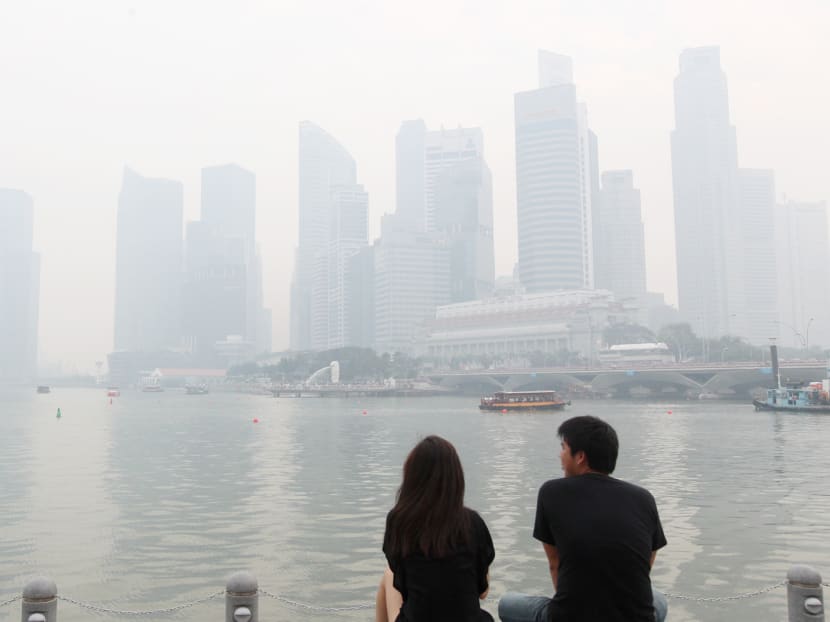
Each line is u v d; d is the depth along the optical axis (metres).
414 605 6.18
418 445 6.54
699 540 25.06
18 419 113.50
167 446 65.38
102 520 29.53
